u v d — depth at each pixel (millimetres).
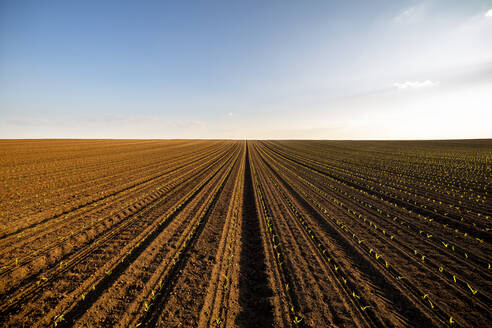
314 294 4414
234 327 3805
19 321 3664
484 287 4438
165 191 12812
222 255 6102
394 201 11219
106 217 8367
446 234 7098
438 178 16109
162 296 4371
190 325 3693
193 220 8492
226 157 34062
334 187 14453
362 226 7922
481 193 11984
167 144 54719
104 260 5586
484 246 6207
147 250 6078
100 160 23375
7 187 12031
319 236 7109
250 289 4922
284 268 5402
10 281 4617
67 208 9188
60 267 5254
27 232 6848
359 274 5039
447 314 3783
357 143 57688
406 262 5469
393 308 3975
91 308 3980
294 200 11547
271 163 27422
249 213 10188
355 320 3715
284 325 3693
